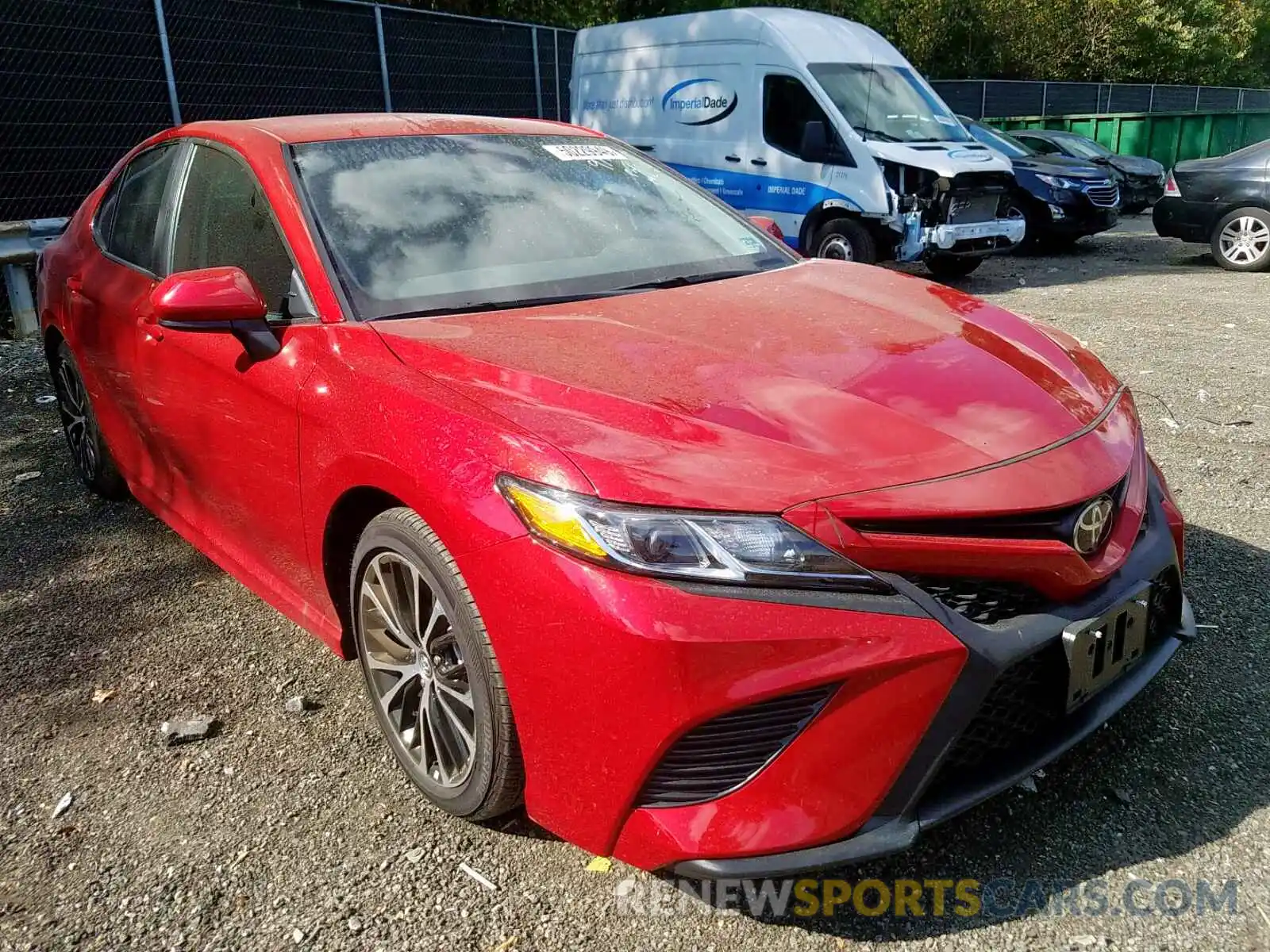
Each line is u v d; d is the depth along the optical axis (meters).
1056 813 2.34
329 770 2.63
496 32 12.52
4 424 5.84
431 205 3.04
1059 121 22.09
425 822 2.42
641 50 11.12
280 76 10.59
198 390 3.03
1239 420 5.18
